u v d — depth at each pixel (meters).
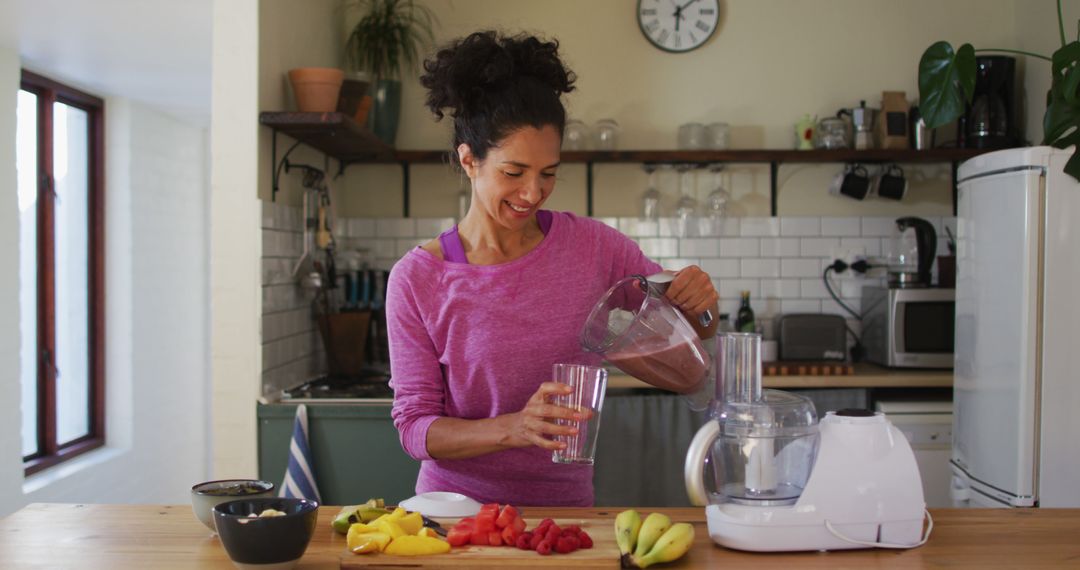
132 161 4.82
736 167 4.24
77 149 4.68
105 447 4.77
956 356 3.00
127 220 4.78
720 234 4.21
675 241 4.23
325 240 3.56
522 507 1.60
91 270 4.76
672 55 4.25
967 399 2.87
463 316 1.66
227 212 3.07
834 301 4.22
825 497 1.33
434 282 1.67
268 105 3.17
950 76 3.15
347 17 4.25
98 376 4.77
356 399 3.10
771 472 1.37
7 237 3.74
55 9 3.30
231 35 3.07
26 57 3.95
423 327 1.69
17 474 3.80
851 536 1.32
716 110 4.24
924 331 3.77
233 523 1.18
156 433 5.13
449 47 1.59
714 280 4.23
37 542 1.37
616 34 4.25
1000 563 1.28
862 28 4.22
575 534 1.32
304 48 3.62
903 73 4.22
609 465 3.54
